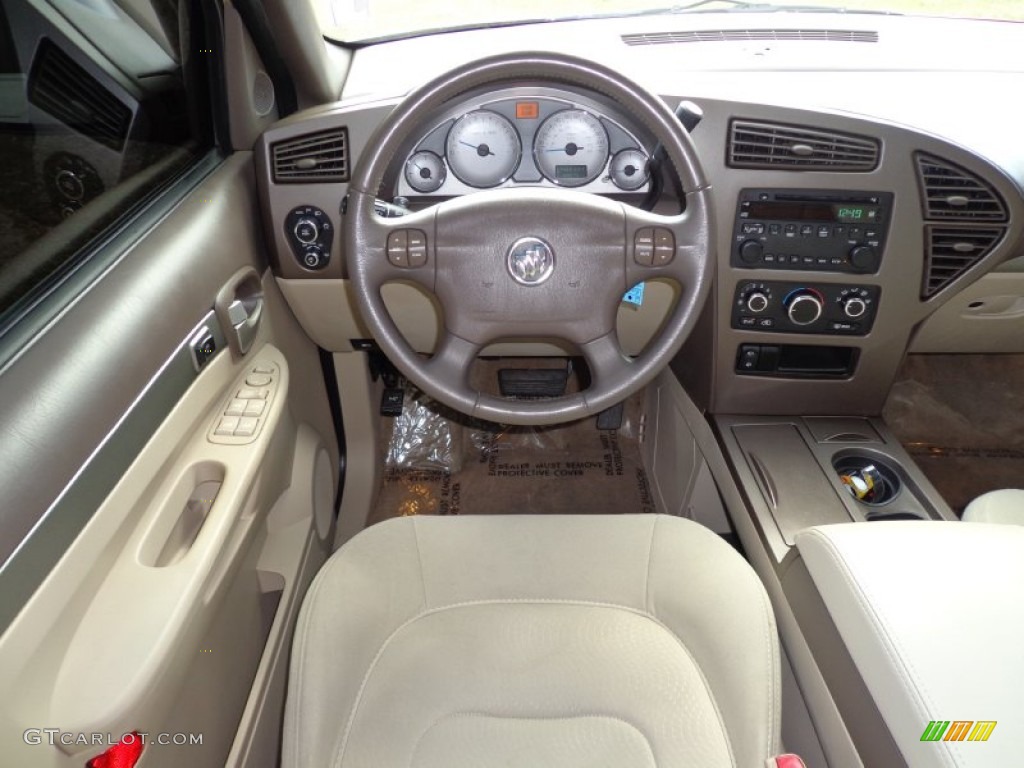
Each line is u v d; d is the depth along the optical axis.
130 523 0.81
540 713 0.88
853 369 1.36
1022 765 0.65
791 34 1.52
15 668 0.59
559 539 1.05
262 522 1.16
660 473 1.82
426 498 1.89
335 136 1.25
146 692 0.69
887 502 1.23
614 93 0.91
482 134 1.24
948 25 1.57
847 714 0.81
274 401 1.12
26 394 0.69
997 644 0.74
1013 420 1.84
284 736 0.81
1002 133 1.18
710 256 0.94
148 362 0.87
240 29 1.24
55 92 0.93
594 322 0.98
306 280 1.39
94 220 0.98
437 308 1.46
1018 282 1.34
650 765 0.82
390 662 0.93
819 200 1.20
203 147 1.29
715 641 0.90
